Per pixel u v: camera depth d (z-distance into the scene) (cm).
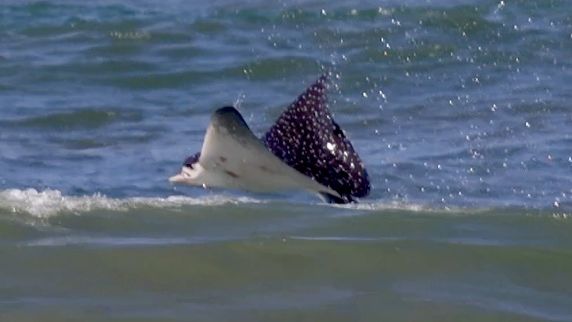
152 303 2570
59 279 2667
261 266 2742
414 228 2994
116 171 3947
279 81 5188
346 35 5662
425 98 4869
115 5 6209
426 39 5575
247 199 3322
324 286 2666
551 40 5534
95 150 4212
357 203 3178
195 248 2802
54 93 5003
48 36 5778
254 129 4597
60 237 2867
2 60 5409
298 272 2722
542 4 5900
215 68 5300
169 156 4122
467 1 5947
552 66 5262
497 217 3091
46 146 4266
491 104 4753
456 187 3778
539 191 3734
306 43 5606
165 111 4766
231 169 2736
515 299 2627
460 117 4597
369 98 4897
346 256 2791
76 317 2502
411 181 3828
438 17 5775
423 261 2780
